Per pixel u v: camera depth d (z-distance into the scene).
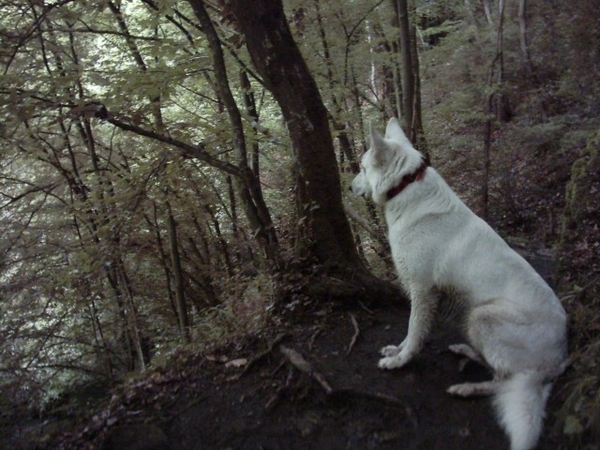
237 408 3.38
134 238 7.45
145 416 3.37
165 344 6.42
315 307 4.42
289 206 5.82
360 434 3.10
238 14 4.23
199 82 7.09
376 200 3.87
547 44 10.71
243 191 4.54
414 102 7.15
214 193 7.70
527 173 8.72
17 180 7.20
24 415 4.28
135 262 8.39
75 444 3.20
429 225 3.57
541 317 3.18
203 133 6.21
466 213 3.61
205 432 3.21
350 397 3.34
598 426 2.72
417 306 3.60
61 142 7.39
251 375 3.69
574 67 9.69
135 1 6.95
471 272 3.41
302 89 4.38
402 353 3.63
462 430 3.04
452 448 2.93
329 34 7.42
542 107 9.63
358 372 3.60
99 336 7.51
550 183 8.22
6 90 4.49
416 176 3.67
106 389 4.65
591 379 2.93
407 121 6.80
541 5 11.30
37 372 5.99
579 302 3.85
